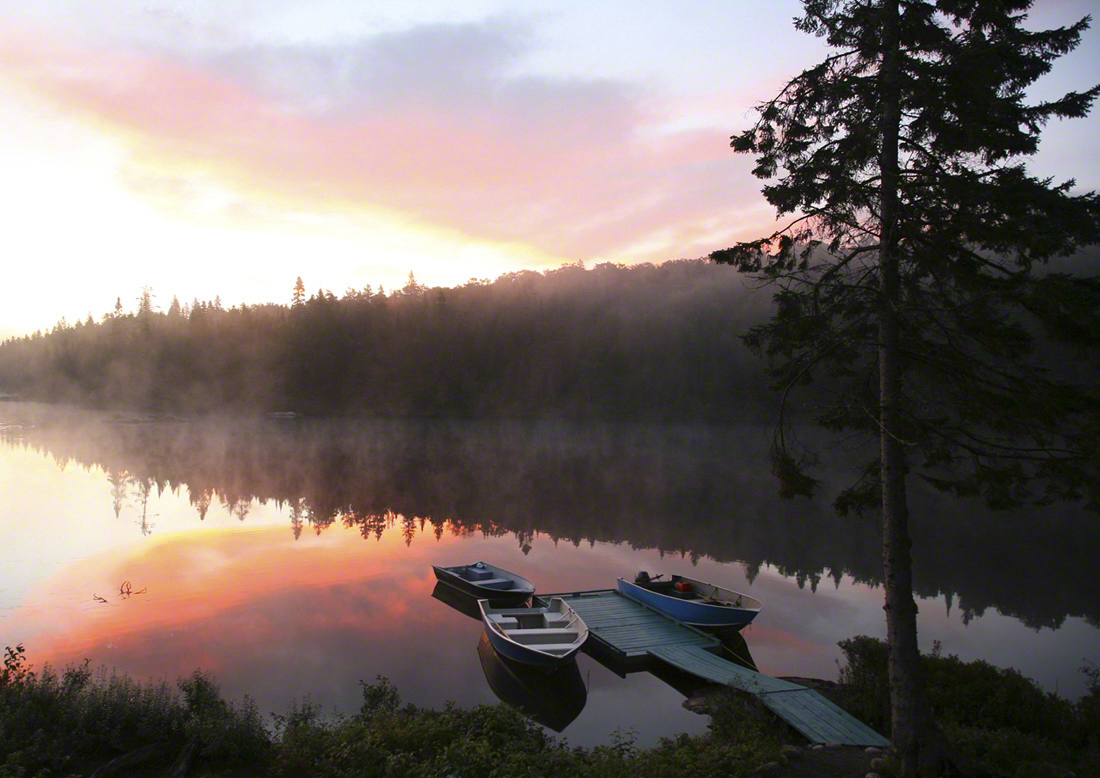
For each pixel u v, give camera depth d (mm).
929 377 7098
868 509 8125
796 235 7410
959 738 7941
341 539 24641
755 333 7730
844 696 10297
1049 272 6004
